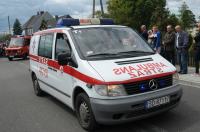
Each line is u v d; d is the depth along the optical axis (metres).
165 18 32.66
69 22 8.00
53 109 8.10
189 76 11.48
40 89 9.53
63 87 7.01
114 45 6.68
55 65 7.47
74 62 6.34
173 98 5.94
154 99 5.62
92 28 7.10
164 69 5.99
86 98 5.92
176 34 12.34
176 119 6.50
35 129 6.59
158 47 13.17
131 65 5.91
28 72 16.73
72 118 7.20
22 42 28.50
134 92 5.54
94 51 6.41
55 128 6.56
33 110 8.12
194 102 7.81
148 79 5.66
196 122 6.28
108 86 5.46
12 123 7.10
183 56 12.06
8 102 9.24
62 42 7.22
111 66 5.86
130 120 5.55
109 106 5.41
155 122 6.38
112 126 6.27
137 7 44.16
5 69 19.42
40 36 9.16
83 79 5.93
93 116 5.83
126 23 43.66
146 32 14.24
